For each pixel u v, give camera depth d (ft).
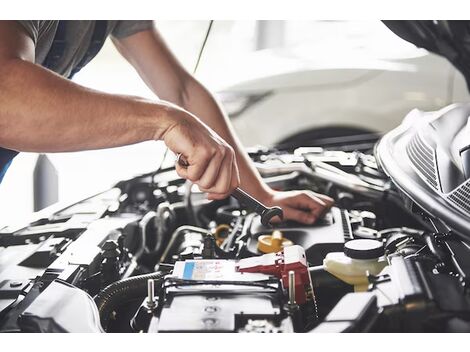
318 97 11.35
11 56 3.19
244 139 11.32
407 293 2.97
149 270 5.08
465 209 3.42
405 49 11.91
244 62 12.17
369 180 5.98
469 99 10.91
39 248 4.20
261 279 3.37
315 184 6.07
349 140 7.63
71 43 4.47
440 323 2.88
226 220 5.61
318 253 4.28
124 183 6.01
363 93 11.30
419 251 3.87
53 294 3.29
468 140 3.92
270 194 5.03
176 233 5.08
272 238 4.25
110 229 4.62
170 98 5.47
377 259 3.64
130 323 3.37
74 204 5.46
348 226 4.71
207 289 3.26
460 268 3.33
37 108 3.13
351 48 12.07
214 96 5.63
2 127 3.16
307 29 12.69
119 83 18.21
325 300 3.69
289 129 11.34
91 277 3.92
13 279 3.72
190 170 3.44
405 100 11.23
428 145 4.23
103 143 3.35
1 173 4.57
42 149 3.31
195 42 13.73
